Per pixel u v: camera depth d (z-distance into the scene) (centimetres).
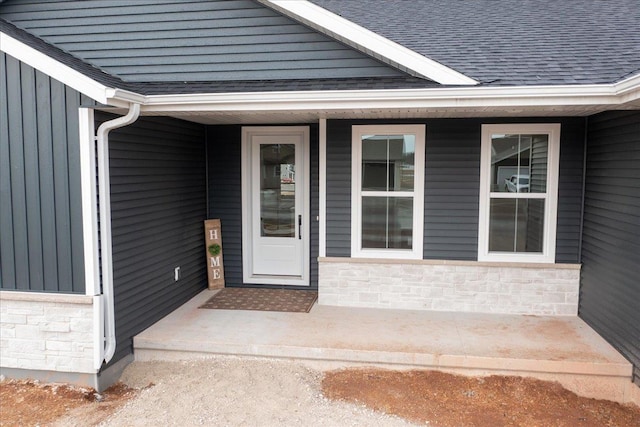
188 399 418
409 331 521
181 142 613
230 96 454
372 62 512
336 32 491
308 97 448
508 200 581
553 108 450
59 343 445
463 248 587
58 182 428
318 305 618
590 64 462
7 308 451
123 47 551
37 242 438
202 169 685
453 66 477
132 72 553
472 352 461
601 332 504
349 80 503
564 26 604
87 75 432
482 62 487
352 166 598
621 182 462
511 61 486
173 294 594
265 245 709
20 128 431
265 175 701
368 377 453
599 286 511
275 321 554
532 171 574
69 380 451
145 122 516
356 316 573
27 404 417
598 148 518
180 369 474
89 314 436
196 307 609
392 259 597
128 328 489
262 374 459
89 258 427
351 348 471
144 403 414
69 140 422
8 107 432
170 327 531
